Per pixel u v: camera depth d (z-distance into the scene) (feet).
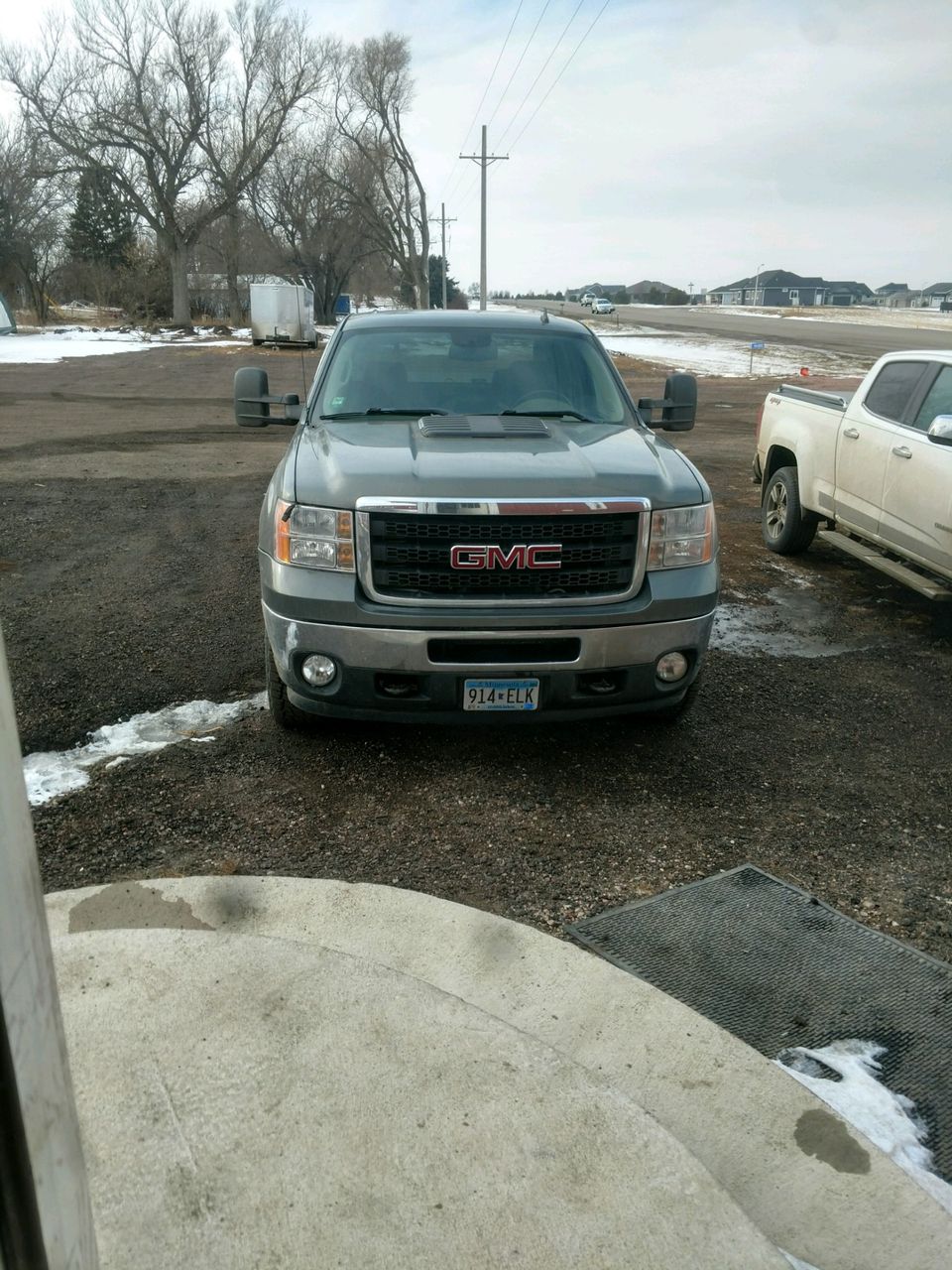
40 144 157.99
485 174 176.45
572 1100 7.07
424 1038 7.62
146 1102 6.93
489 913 9.86
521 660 12.40
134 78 159.22
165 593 21.30
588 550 12.36
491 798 12.68
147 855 11.07
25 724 14.44
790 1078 7.72
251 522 28.94
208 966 8.34
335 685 12.46
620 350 119.03
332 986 8.14
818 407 24.45
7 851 2.61
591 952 9.61
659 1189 6.40
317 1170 6.45
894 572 20.38
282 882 10.12
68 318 199.11
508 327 17.71
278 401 17.08
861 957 9.59
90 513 29.81
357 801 12.49
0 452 41.42
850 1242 6.37
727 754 14.25
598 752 14.14
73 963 8.34
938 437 17.38
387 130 203.00
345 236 214.69
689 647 12.84
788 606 22.13
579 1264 5.89
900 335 154.30
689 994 9.00
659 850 11.54
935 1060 8.23
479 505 12.01
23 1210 2.74
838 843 11.87
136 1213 6.12
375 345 17.12
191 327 171.94
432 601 12.14
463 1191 6.34
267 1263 5.84
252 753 13.73
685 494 12.91
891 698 16.71
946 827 12.37
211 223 191.11
